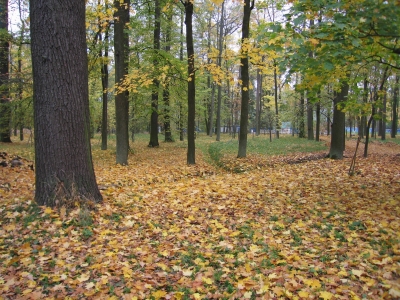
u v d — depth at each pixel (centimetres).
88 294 298
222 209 569
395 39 508
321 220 505
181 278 335
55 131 495
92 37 1348
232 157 1373
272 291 307
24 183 679
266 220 516
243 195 657
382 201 580
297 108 2458
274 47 484
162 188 718
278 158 1346
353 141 2597
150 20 1423
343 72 583
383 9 389
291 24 463
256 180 806
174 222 505
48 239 412
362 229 462
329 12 431
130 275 336
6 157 918
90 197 527
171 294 305
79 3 507
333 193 653
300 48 452
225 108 3762
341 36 445
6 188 625
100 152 1578
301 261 365
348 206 564
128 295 297
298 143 2177
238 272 347
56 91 491
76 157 513
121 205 562
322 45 470
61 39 488
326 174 850
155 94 1702
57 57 488
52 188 496
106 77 1677
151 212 544
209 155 1675
